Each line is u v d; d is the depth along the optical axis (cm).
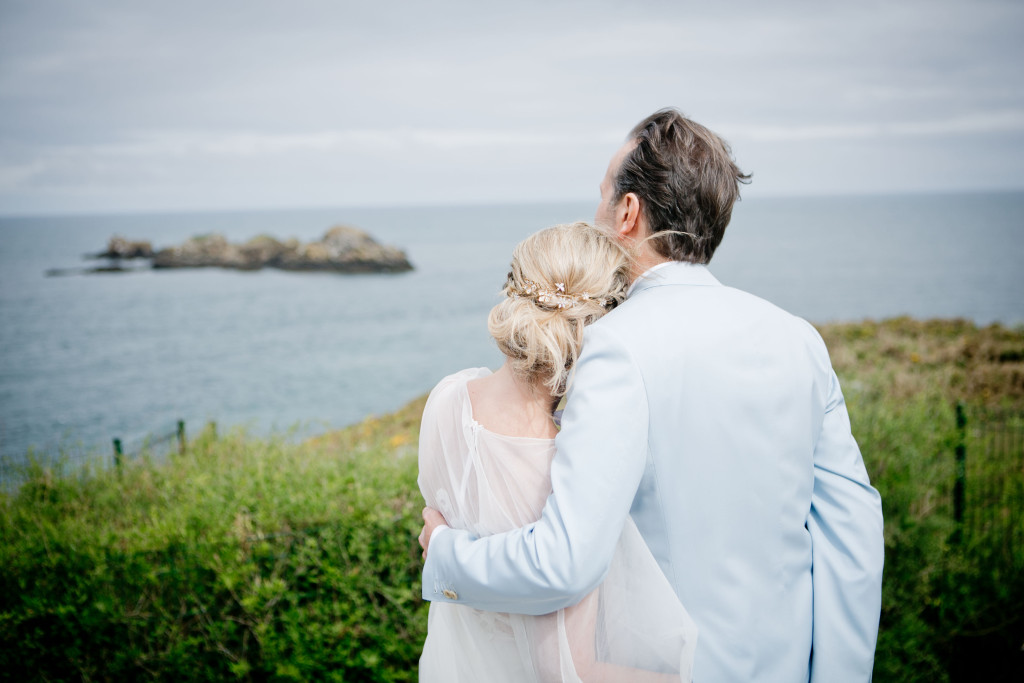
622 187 126
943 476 438
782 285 4384
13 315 3450
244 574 290
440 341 2547
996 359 1197
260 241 5888
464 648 132
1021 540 409
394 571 301
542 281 120
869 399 709
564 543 98
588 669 112
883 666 288
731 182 122
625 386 103
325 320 3166
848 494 116
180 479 459
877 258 6203
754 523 107
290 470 390
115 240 6694
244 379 1942
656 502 108
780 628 108
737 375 106
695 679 106
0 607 288
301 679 270
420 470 136
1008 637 325
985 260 5859
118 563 298
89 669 277
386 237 12044
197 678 277
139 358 2320
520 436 120
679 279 119
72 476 479
